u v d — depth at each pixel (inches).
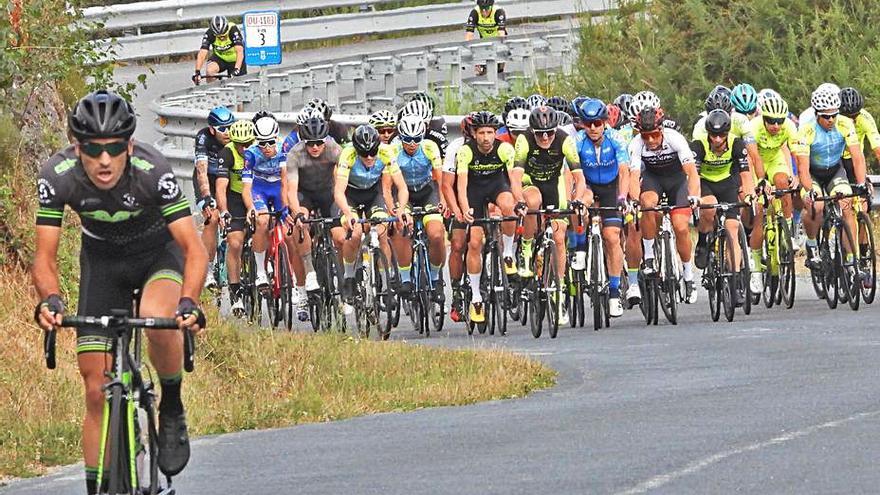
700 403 1131.9
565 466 908.6
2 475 977.5
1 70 1478.8
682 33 2829.7
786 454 916.0
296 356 1385.3
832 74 2591.0
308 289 1749.5
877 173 2556.6
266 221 1760.6
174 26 3607.3
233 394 1278.3
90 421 752.3
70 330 1331.2
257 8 3526.1
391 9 3973.9
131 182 740.7
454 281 1777.8
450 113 2999.5
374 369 1379.2
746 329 1622.8
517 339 1669.5
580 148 1720.0
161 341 747.4
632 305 1755.7
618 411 1117.7
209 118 1815.9
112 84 1686.8
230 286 1820.9
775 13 2706.7
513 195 1707.7
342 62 3159.5
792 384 1202.6
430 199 1775.3
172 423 780.0
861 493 803.4
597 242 1721.2
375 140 1660.9
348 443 1040.2
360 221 1660.9
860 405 1082.7
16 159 1453.0
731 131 1768.0
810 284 2068.2
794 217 1924.2
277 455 1002.1
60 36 1579.7
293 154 1728.6
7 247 1386.6
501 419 1114.7
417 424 1116.5
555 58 3558.1
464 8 3838.6
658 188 1743.4
